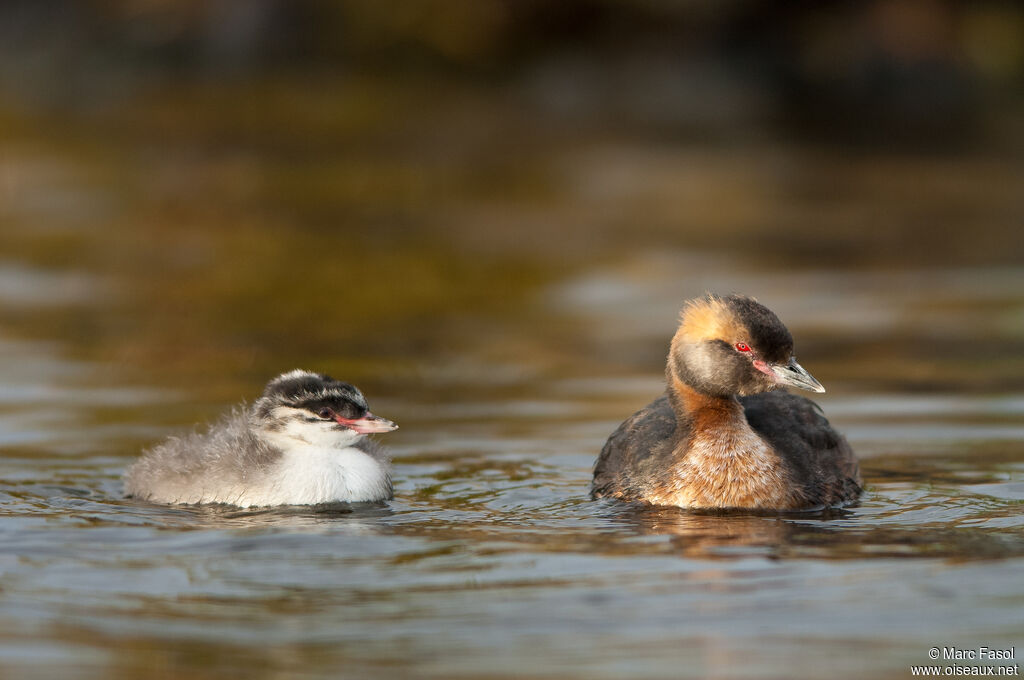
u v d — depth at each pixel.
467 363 17.12
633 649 7.38
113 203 28.69
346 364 17.06
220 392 15.33
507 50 41.59
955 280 22.56
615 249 25.31
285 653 7.33
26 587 8.45
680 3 41.19
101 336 18.53
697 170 34.12
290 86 40.62
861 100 40.53
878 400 14.79
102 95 39.62
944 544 9.45
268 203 29.20
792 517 10.51
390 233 26.62
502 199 30.20
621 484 11.30
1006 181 33.19
